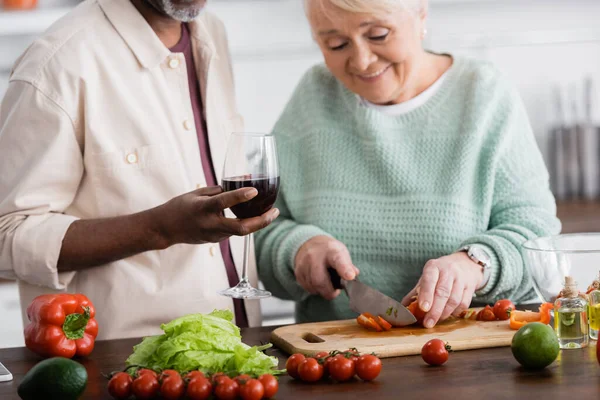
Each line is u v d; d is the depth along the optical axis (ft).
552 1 13.12
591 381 5.10
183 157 6.98
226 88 7.54
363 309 6.52
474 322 6.45
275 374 5.34
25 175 6.43
